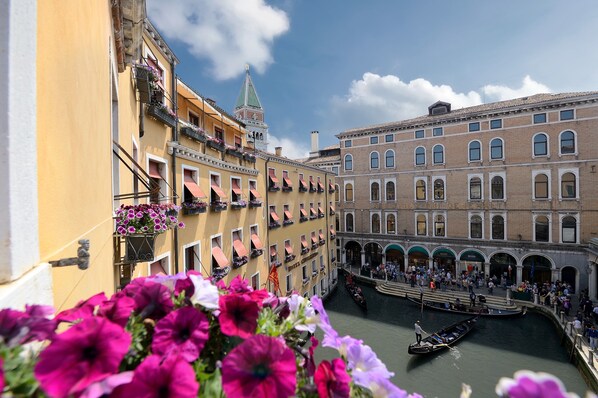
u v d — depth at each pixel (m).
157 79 6.80
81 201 2.53
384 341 17.45
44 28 1.76
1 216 1.26
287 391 0.99
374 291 26.70
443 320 20.02
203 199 10.76
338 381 1.14
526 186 23.62
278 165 19.50
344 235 32.84
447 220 27.03
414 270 27.22
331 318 21.06
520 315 19.97
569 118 22.09
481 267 25.69
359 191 32.22
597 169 21.19
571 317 17.58
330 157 36.66
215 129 14.00
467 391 1.06
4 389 0.80
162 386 0.92
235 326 1.24
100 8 3.50
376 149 31.02
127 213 4.81
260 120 54.78
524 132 23.72
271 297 1.60
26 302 1.32
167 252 8.27
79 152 2.48
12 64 1.31
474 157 25.81
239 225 13.81
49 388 0.80
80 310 1.20
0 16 1.27
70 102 2.23
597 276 19.59
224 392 0.99
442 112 29.34
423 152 28.34
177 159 9.15
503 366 14.52
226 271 11.56
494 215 24.92
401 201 29.47
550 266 22.67
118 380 0.86
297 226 21.89
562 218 22.36
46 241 1.77
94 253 3.05
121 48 5.29
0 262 1.25
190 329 1.16
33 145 1.50
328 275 27.17
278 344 1.05
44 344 1.48
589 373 12.65
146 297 1.29
